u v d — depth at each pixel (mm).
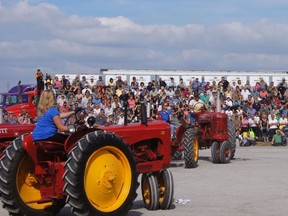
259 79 37781
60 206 9742
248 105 30953
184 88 32406
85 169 8719
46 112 9156
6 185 9062
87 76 33812
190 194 12258
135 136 10258
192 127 18500
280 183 13930
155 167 10375
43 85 25250
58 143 9109
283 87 33781
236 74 37594
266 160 20328
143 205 10906
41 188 9250
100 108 26859
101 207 8969
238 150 25281
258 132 29844
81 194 8625
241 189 12938
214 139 19516
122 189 9234
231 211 10078
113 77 35188
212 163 19547
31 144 9047
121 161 9234
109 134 9078
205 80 36906
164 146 10578
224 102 30484
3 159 9172
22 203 9180
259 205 10695
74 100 28016
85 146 8742
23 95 28703
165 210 10297
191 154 17766
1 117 14953
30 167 9367
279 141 28078
